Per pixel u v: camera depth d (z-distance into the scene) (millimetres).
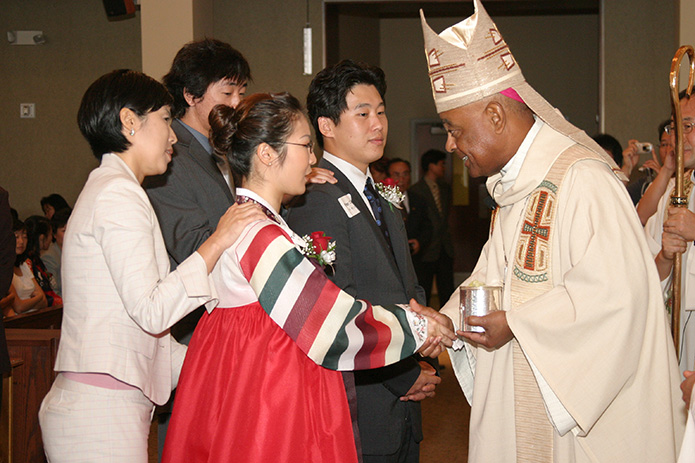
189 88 2529
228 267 1788
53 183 7617
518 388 1815
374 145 2281
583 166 1755
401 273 2361
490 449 1865
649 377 1683
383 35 10820
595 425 1697
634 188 4082
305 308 1722
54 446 1713
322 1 7000
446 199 7207
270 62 7043
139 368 1749
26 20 7523
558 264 1771
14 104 7582
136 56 7500
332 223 2121
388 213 2396
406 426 2238
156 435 4312
